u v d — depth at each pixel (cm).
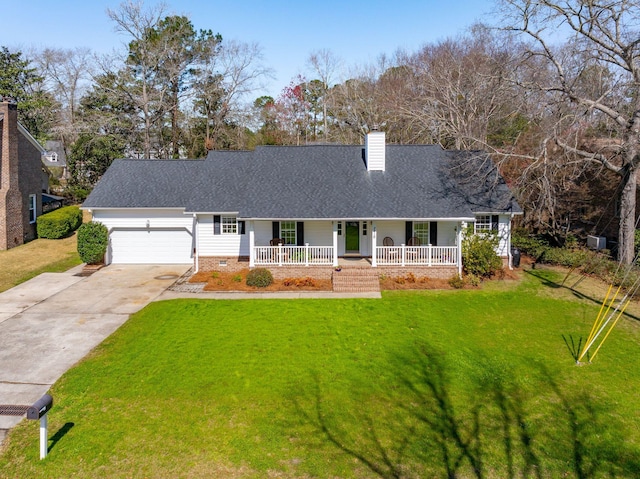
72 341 1439
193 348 1377
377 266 2094
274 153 2500
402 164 2412
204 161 2634
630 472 870
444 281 2056
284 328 1536
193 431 979
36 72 5416
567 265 2262
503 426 1009
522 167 2666
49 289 2008
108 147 4081
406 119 4241
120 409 1059
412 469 873
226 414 1041
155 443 940
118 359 1307
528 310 1703
